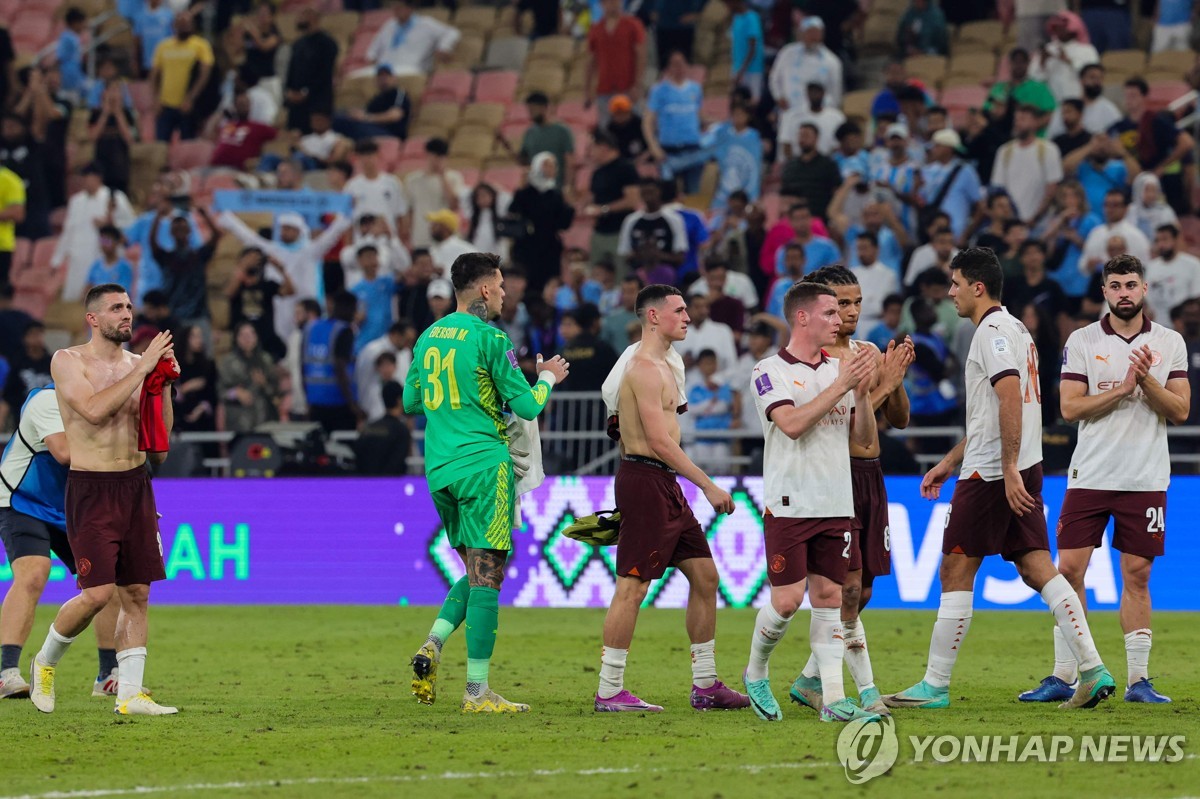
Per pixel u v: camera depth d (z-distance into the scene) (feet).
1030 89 193.47
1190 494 143.74
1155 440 88.28
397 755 69.87
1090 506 89.20
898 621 139.13
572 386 167.22
